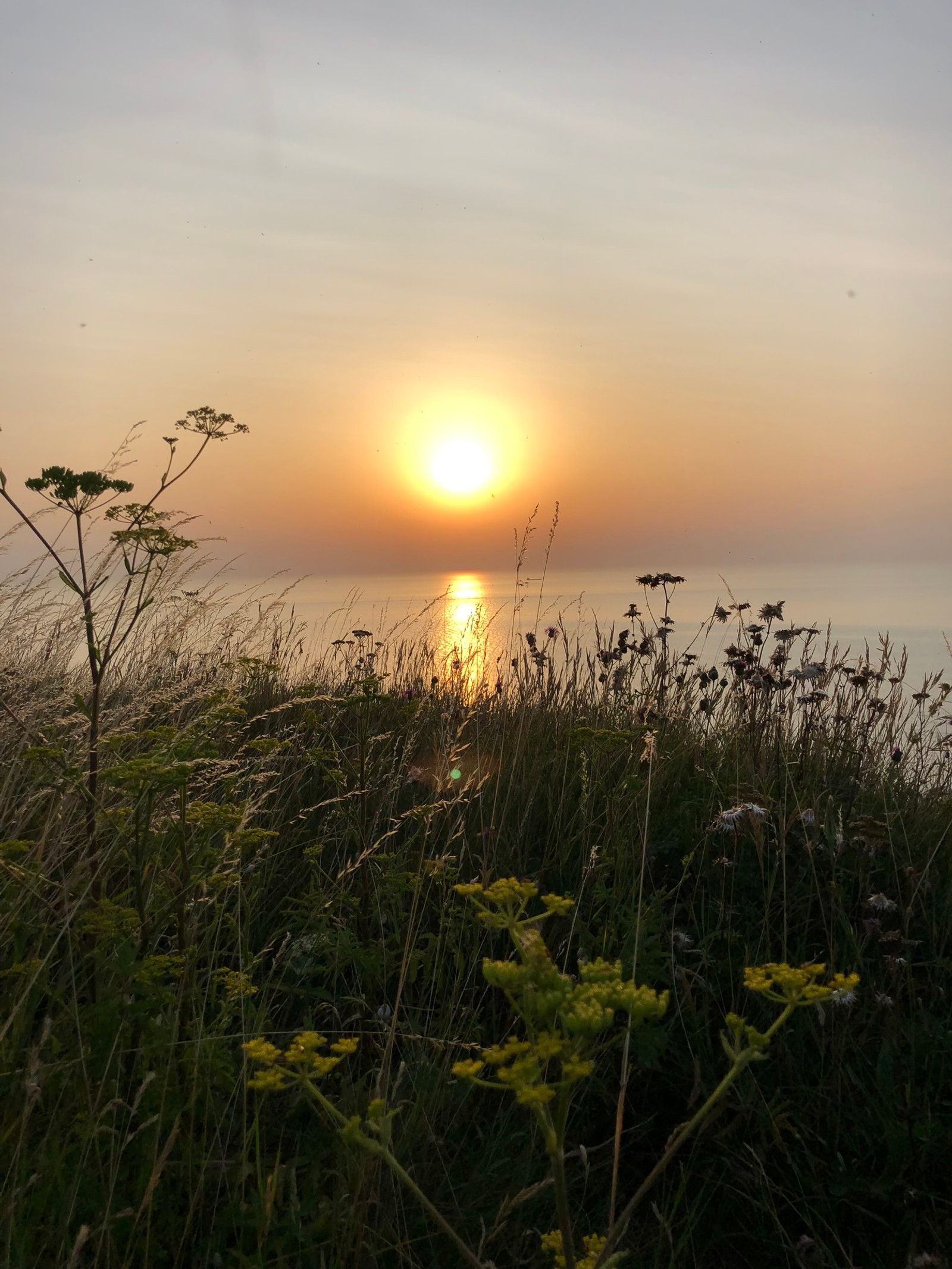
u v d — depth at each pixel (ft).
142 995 6.92
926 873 9.93
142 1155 6.24
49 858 8.55
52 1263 5.65
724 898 9.92
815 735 14.30
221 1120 6.76
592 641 17.63
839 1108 7.79
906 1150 7.39
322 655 18.54
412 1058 8.18
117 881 9.64
